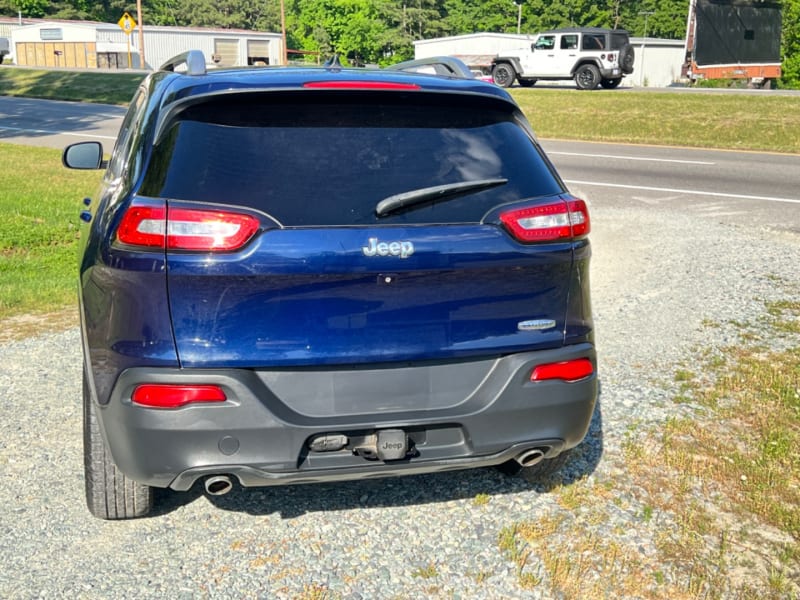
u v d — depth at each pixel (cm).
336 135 314
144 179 306
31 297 784
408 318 311
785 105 2362
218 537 356
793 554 341
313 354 304
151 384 297
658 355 587
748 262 866
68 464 425
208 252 291
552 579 324
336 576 328
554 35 3212
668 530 359
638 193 1361
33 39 8100
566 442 340
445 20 13062
